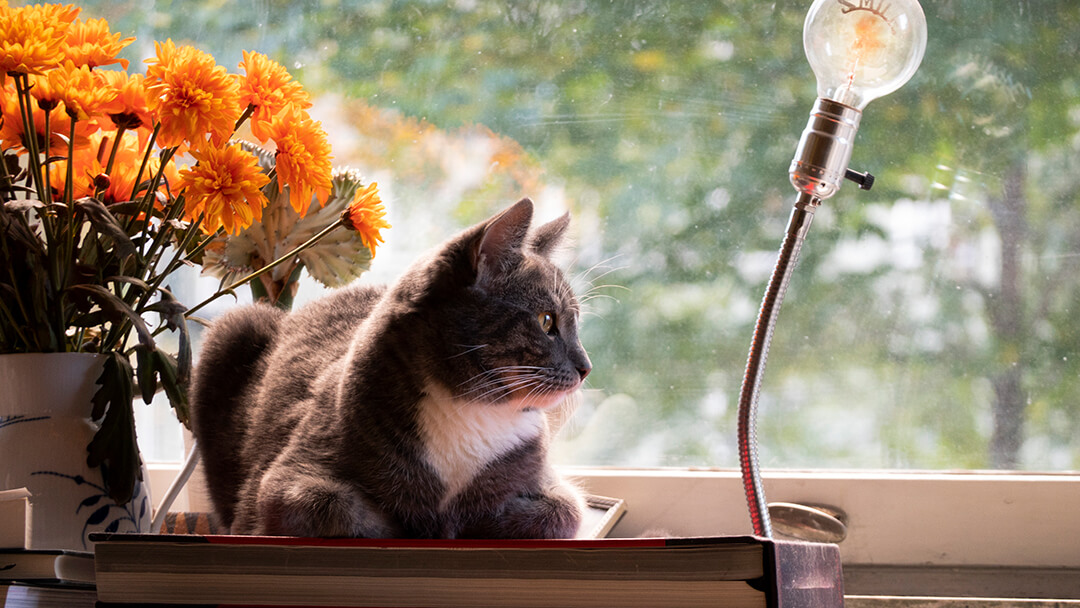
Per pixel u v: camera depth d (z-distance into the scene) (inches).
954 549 60.6
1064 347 61.9
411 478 52.5
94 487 54.3
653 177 64.2
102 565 47.7
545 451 55.4
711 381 63.6
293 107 55.8
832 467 62.7
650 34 64.3
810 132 50.6
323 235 57.1
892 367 62.7
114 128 56.4
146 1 66.7
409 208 65.3
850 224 63.1
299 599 47.3
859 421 62.7
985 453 62.1
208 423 56.9
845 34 51.0
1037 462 61.9
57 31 53.2
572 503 54.5
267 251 60.2
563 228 59.7
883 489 60.9
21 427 54.0
